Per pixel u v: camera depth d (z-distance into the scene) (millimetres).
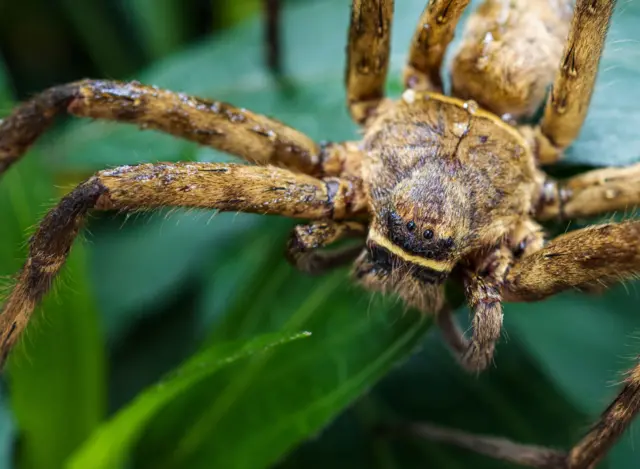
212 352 82
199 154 94
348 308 88
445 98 89
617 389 85
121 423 82
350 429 97
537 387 98
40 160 93
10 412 90
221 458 87
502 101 90
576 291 89
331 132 96
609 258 80
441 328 87
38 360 86
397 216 83
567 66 86
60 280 83
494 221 85
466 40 92
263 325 91
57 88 86
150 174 82
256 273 93
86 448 83
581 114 88
